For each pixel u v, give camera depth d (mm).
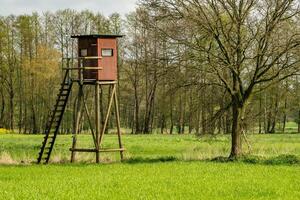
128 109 125688
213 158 43688
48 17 111000
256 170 35562
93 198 24422
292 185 28766
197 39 42250
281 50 42031
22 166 39188
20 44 110188
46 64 106312
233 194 25844
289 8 41688
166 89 46625
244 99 44062
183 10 41688
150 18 42781
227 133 60250
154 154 52375
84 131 107312
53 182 29969
